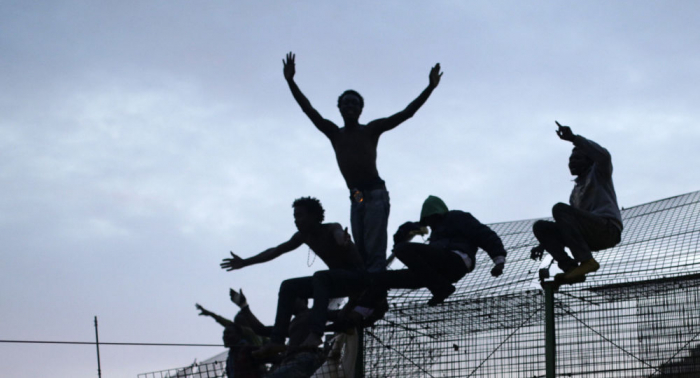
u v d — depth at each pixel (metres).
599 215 10.28
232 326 9.98
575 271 10.06
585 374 10.34
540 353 10.47
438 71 11.37
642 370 10.11
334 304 11.16
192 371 9.14
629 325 10.40
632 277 10.58
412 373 10.99
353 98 11.36
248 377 9.49
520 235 12.54
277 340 9.55
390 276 9.98
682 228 11.21
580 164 10.73
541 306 10.82
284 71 11.71
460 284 11.36
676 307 10.27
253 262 10.84
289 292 9.90
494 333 10.90
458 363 10.84
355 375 11.05
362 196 11.07
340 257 10.20
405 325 11.23
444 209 10.52
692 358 9.95
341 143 11.33
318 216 10.30
